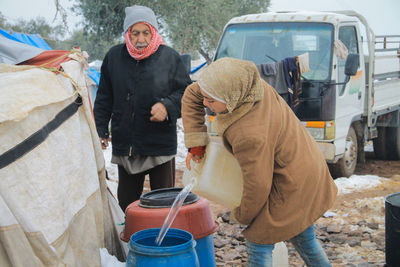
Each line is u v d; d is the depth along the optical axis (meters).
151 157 4.24
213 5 20.22
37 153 2.68
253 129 2.76
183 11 19.98
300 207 2.98
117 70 4.27
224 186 3.02
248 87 2.76
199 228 3.16
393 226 4.05
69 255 2.82
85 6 19.58
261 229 2.98
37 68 3.13
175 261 2.56
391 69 10.85
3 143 2.50
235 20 8.94
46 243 2.55
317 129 8.00
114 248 3.68
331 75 7.99
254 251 3.06
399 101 11.17
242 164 2.82
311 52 8.19
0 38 3.85
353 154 9.02
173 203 3.11
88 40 20.06
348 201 7.11
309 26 8.36
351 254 4.78
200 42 20.30
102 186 3.60
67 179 2.96
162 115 4.09
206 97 2.78
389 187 7.99
